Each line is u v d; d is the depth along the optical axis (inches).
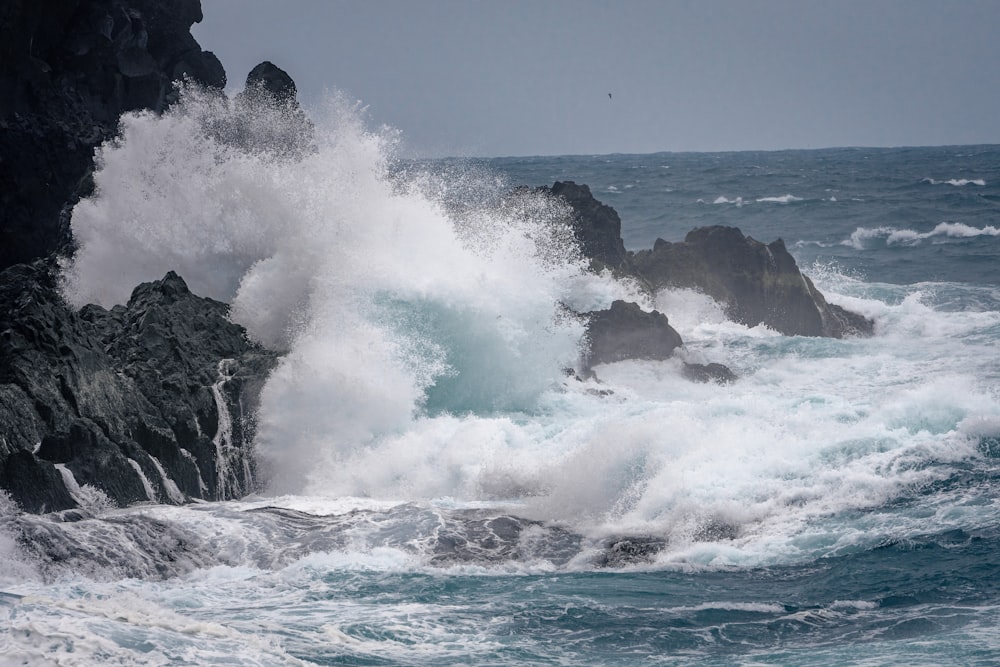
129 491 2055.9
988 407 2237.9
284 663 1210.6
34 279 2519.7
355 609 1547.7
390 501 2171.5
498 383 2736.2
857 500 1956.2
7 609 1305.4
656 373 3272.6
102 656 1149.7
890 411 2277.3
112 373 2251.5
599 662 1342.3
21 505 1923.0
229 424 2391.7
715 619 1496.1
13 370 2084.2
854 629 1439.5
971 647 1332.4
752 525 1920.5
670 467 2086.6
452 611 1539.1
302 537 1908.2
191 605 1565.0
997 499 1894.7
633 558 1820.9
